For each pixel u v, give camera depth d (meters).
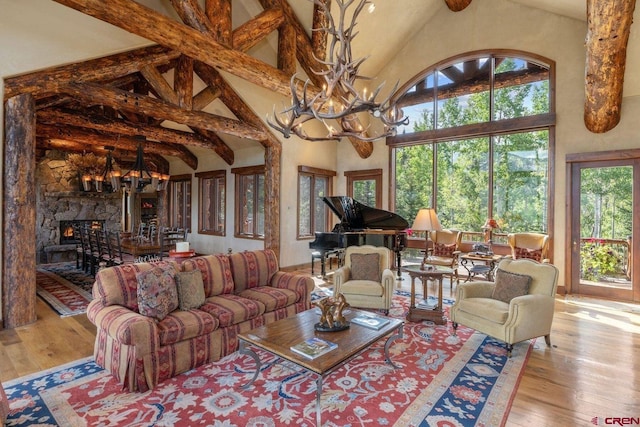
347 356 2.29
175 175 10.57
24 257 3.86
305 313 3.20
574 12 5.44
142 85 6.65
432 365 2.97
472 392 2.53
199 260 3.66
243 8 5.83
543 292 3.39
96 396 2.45
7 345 3.34
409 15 6.78
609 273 5.31
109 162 6.96
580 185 5.54
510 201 6.36
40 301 4.84
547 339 3.39
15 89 3.77
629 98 5.10
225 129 6.16
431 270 4.21
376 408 2.32
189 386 2.60
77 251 7.49
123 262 5.65
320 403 2.16
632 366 2.98
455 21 6.95
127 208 9.93
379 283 4.35
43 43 3.92
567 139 5.66
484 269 5.52
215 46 4.41
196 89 7.07
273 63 6.73
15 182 3.78
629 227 5.14
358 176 8.47
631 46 4.55
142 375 2.51
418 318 4.08
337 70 3.30
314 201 8.34
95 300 3.04
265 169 7.18
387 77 7.86
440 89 7.21
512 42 6.30
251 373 2.81
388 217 6.38
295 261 7.70
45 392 2.49
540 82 6.09
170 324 2.76
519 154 6.26
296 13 5.69
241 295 3.76
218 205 9.41
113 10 3.38
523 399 2.46
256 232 8.41
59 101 5.20
